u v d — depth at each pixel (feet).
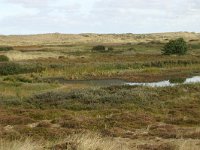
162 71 204.74
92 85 157.48
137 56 267.39
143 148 48.01
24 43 506.89
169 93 118.52
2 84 143.74
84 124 70.79
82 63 221.66
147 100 105.29
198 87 129.08
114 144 42.37
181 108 94.58
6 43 494.18
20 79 163.12
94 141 40.50
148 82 170.19
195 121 77.00
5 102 102.94
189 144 50.52
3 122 73.67
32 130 62.34
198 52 307.17
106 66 210.79
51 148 41.88
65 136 57.72
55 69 200.64
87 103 101.71
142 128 69.77
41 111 88.28
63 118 77.56
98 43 510.58
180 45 278.67
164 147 47.83
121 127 69.36
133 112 86.84
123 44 458.50
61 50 333.83
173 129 67.10
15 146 37.40
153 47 370.32
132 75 191.01
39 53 287.89
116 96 106.83
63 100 104.47
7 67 192.13
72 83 164.45
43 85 145.48
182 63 230.07
